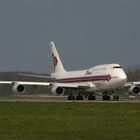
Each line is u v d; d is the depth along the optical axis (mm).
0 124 113000
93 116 134125
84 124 112500
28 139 90125
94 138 90938
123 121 119312
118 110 157500
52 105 187375
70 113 145375
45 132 98938
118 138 90750
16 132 99062
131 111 153125
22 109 164000
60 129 103500
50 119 124750
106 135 94375
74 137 92188
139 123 114750
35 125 110688
